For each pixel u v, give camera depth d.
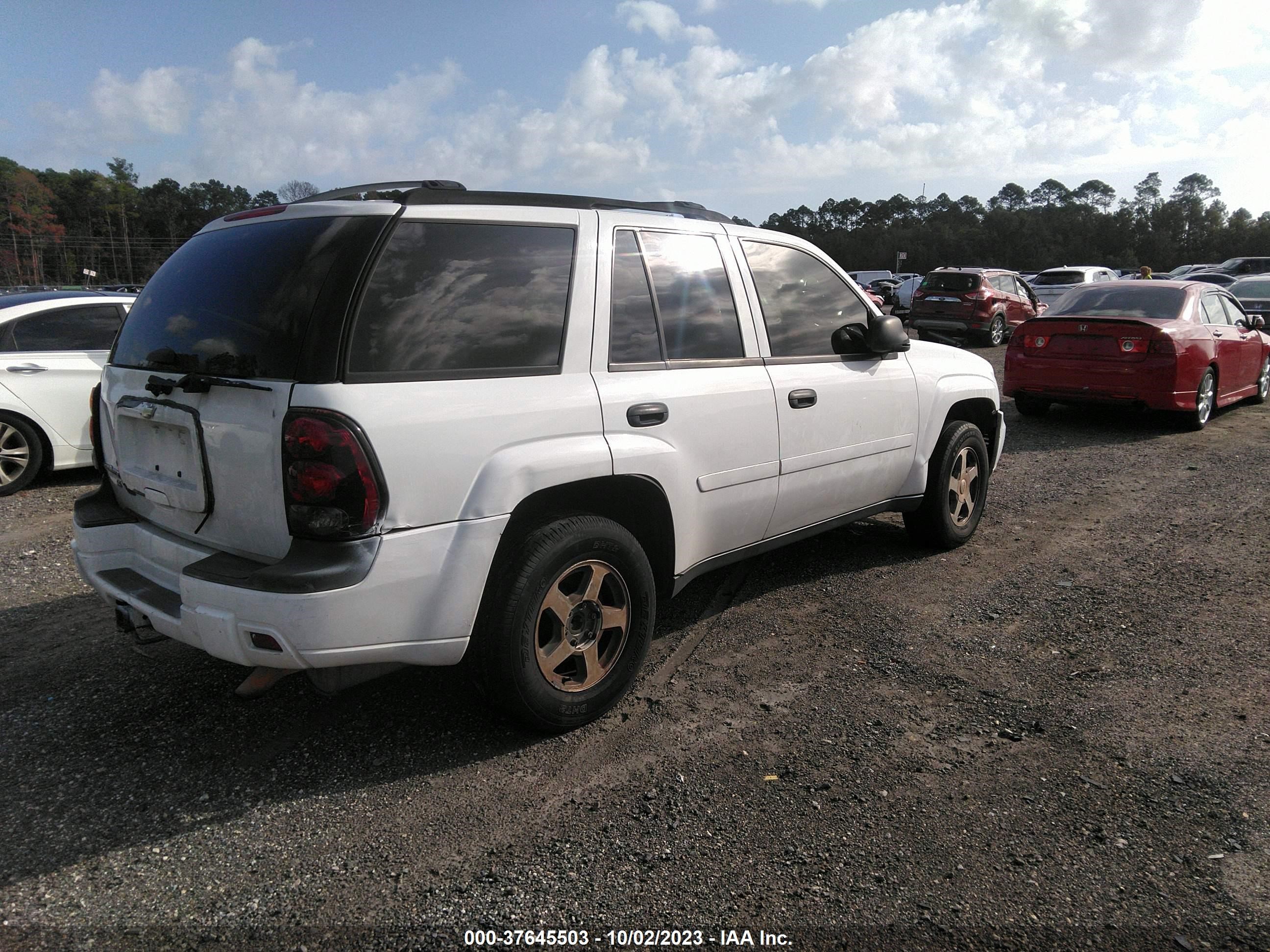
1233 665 3.58
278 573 2.46
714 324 3.66
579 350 3.09
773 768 2.89
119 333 3.38
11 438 7.02
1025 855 2.42
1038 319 9.44
